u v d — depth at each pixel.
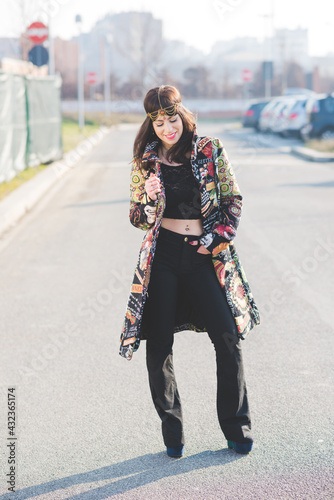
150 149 3.22
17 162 15.19
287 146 24.25
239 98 57.91
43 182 14.04
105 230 9.54
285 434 3.53
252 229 9.23
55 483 3.15
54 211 11.36
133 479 3.15
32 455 3.43
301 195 12.30
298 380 4.26
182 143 3.18
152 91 3.15
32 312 5.89
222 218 3.24
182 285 3.30
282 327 5.29
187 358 4.71
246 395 3.35
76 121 38.53
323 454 3.30
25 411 3.95
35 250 8.41
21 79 15.54
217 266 3.27
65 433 3.66
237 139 28.33
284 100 30.16
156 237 3.20
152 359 3.32
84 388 4.26
